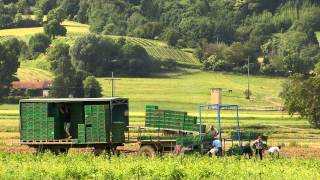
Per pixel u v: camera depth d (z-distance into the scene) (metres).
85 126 78.19
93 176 54.28
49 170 57.12
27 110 79.62
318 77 171.25
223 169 57.78
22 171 56.12
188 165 59.81
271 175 54.91
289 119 194.12
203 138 75.69
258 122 178.00
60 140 78.81
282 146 101.12
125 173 55.31
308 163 67.81
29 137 79.56
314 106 164.50
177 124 77.44
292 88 168.00
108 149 78.12
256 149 74.69
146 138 76.94
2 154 74.75
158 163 62.31
